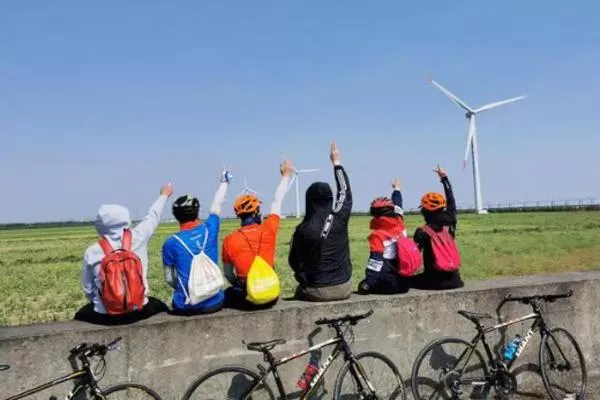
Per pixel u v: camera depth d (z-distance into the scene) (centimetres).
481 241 3209
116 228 528
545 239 3247
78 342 506
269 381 575
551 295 663
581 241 3036
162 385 533
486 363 647
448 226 697
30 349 492
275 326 580
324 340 601
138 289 504
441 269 676
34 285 1936
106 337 515
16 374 487
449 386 617
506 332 700
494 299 695
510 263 2083
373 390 568
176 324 540
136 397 521
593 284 764
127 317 532
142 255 546
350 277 631
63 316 1302
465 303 677
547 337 660
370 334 626
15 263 2997
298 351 589
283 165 630
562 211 11156
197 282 543
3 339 484
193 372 546
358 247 3025
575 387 698
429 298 658
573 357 708
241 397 529
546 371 677
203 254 553
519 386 704
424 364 641
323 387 603
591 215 7862
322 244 607
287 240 3816
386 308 634
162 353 534
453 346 655
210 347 553
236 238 580
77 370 504
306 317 593
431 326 658
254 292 557
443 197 692
